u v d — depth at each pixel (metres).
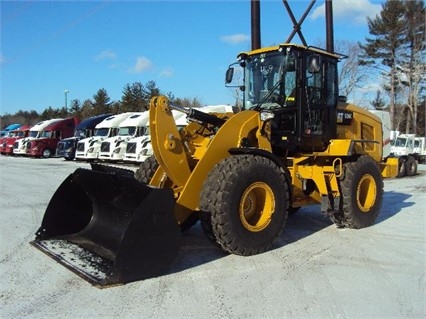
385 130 15.09
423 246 5.78
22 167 20.44
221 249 5.32
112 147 22.44
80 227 5.83
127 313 3.74
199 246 5.72
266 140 5.86
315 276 4.62
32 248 5.58
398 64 44.22
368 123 7.88
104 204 5.43
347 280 4.52
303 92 6.35
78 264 4.78
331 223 7.21
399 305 3.91
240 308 3.84
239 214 5.11
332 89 7.01
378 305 3.91
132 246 4.39
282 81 6.31
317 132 6.65
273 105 6.38
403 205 8.97
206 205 5.04
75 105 75.00
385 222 7.25
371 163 6.92
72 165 22.05
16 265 4.94
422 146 26.45
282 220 5.55
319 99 6.71
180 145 5.27
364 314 3.72
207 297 4.07
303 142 6.46
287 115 6.32
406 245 5.83
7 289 4.27
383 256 5.34
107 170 5.56
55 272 4.71
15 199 9.80
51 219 5.76
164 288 4.27
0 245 5.77
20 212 8.16
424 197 10.16
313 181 6.47
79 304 3.92
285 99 6.30
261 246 5.32
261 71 6.60
